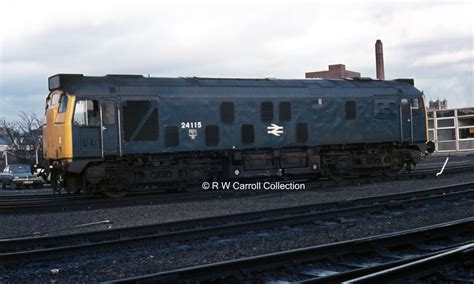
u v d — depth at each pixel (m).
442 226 9.48
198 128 20.02
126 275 7.90
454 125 47.22
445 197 14.91
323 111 22.31
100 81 18.95
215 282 7.06
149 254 9.20
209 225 12.11
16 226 13.27
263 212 13.00
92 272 8.09
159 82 19.88
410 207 14.02
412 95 24.44
